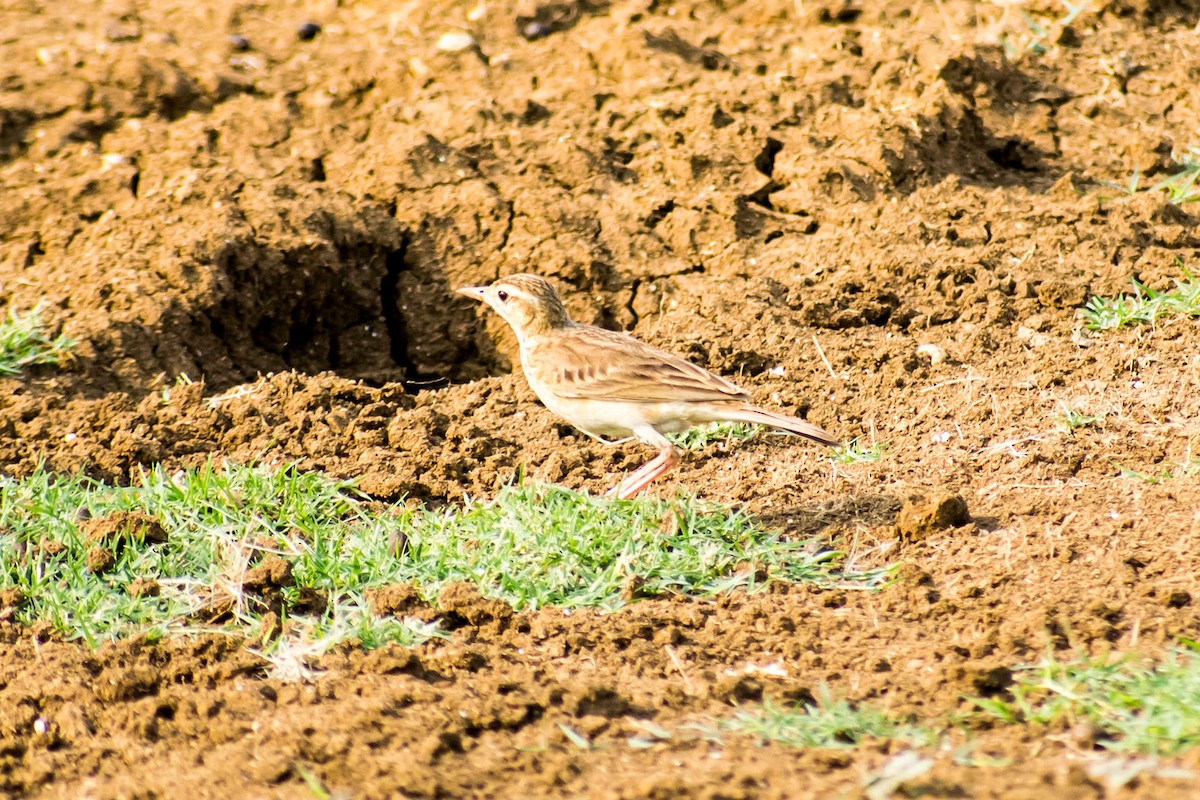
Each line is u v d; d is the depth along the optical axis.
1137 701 7.47
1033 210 15.31
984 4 18.92
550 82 17.66
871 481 11.17
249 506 10.76
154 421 12.53
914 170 16.02
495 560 9.86
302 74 17.94
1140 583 9.05
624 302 15.12
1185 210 15.56
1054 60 18.05
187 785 7.49
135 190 16.00
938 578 9.53
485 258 15.60
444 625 9.27
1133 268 14.34
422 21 19.03
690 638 8.92
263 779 7.46
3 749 8.14
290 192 15.88
